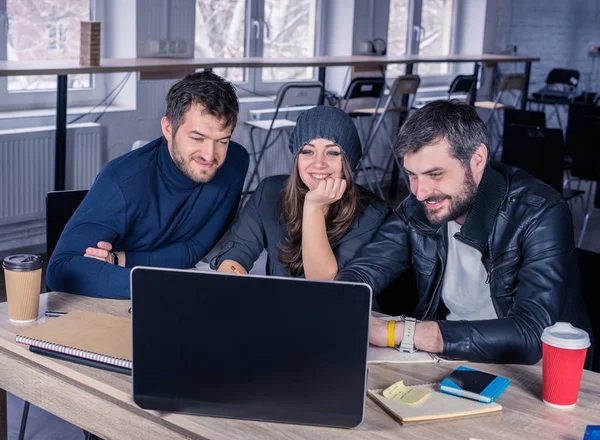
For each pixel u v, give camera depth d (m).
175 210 2.16
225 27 5.99
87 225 2.03
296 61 5.57
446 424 1.32
